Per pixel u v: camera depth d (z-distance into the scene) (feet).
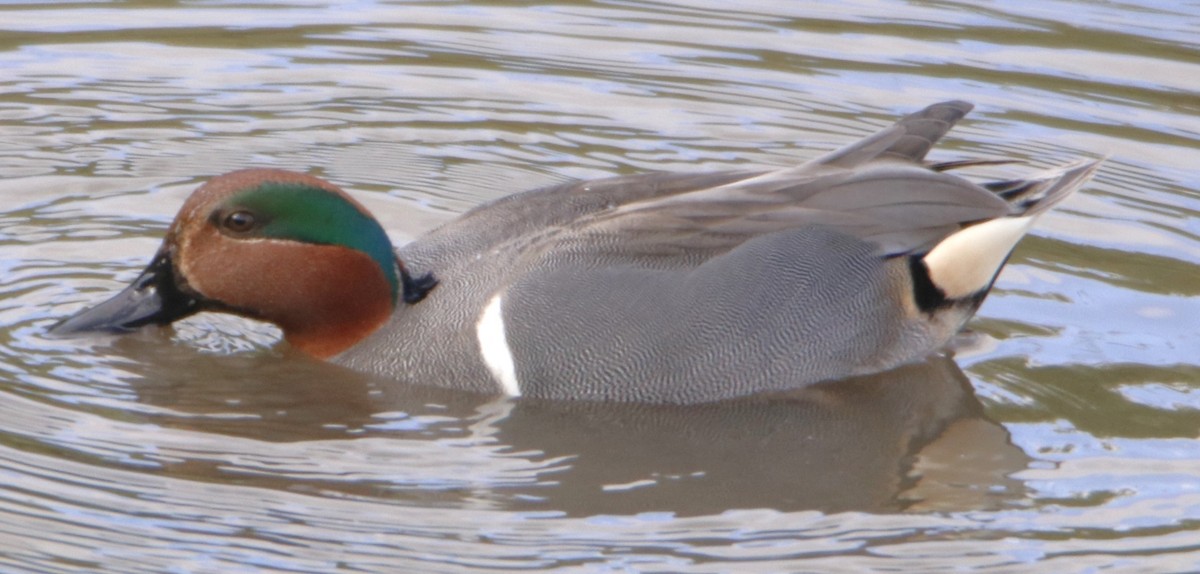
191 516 30.68
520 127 51.24
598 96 53.47
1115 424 35.53
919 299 38.40
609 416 35.99
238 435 34.17
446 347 36.83
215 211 36.83
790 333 37.01
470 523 30.83
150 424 34.45
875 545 30.40
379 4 60.95
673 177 39.27
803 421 36.09
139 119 50.98
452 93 53.62
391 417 35.45
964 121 51.55
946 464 33.94
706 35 58.13
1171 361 38.29
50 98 52.01
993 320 40.45
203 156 48.65
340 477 32.48
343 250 37.06
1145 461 33.86
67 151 48.52
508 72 55.31
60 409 34.81
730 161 48.80
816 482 33.14
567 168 48.44
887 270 37.88
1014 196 40.32
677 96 53.42
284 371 37.58
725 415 36.35
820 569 29.40
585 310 36.04
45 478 31.81
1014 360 38.47
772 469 33.68
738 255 36.68
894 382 38.04
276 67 55.11
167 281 37.58
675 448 34.58
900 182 38.45
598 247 36.65
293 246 36.96
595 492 32.35
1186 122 51.52
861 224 37.81
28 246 42.63
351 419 35.22
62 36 56.75
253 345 38.93
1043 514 31.65
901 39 57.62
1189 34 57.47
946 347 39.32
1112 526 31.14
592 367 36.19
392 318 37.83
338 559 29.32
